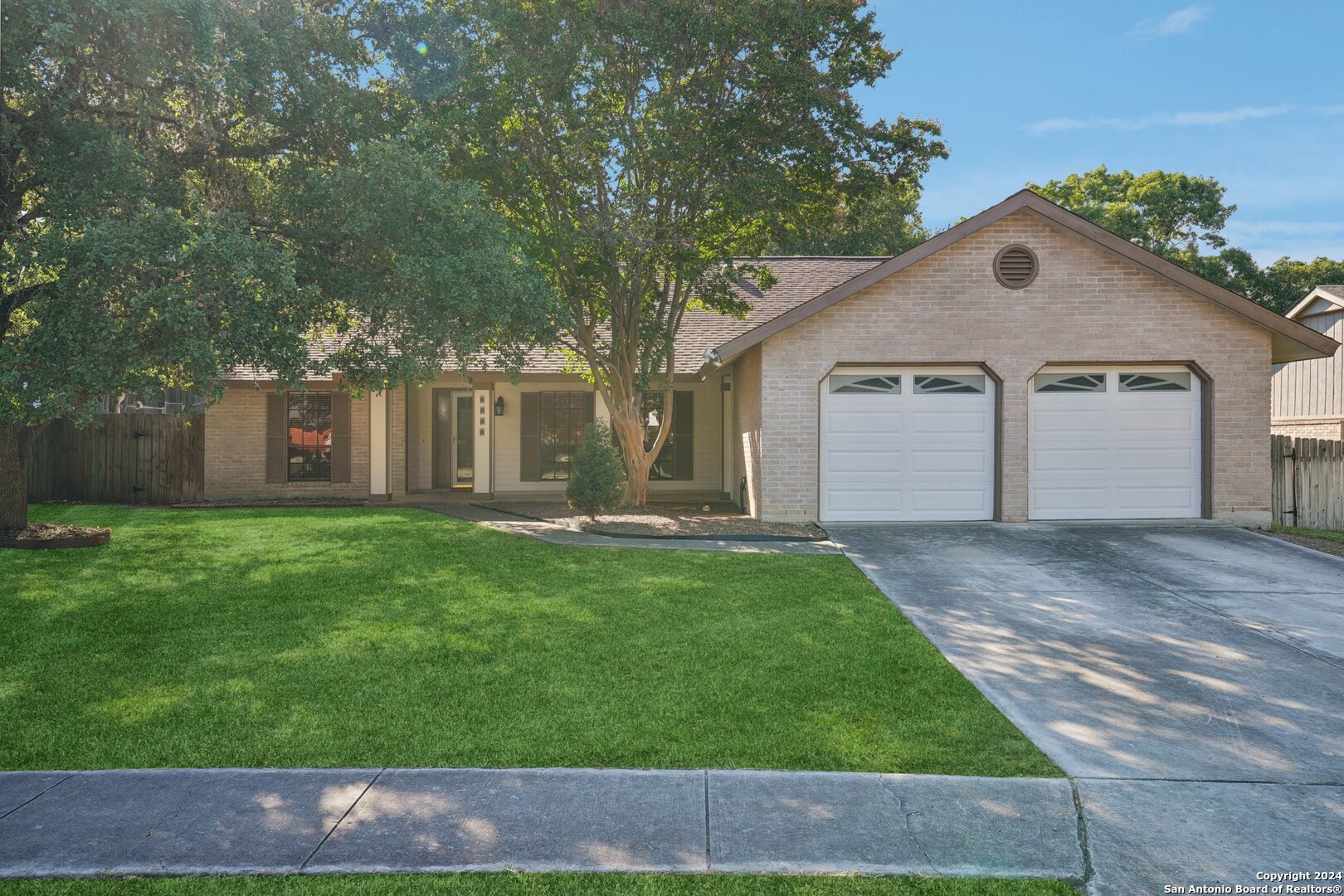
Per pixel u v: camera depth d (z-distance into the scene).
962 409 13.62
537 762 4.72
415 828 3.95
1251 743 5.05
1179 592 9.00
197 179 10.91
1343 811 4.20
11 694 5.79
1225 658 6.73
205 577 9.42
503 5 11.68
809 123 12.44
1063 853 3.75
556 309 11.01
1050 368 13.53
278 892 3.40
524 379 18.52
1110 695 5.85
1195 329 13.27
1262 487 13.30
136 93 9.55
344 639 7.08
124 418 16.88
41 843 3.81
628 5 11.70
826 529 13.00
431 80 11.74
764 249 15.28
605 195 13.55
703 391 19.27
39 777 4.51
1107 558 10.70
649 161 12.73
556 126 12.92
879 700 5.67
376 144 9.38
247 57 9.27
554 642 7.00
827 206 14.06
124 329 7.96
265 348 8.70
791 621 7.66
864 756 4.79
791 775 4.54
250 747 4.90
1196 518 13.48
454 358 17.84
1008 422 13.38
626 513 15.28
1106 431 13.49
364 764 4.69
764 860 3.66
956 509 13.62
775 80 11.93
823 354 13.45
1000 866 3.63
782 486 13.56
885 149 13.19
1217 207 33.81
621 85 12.83
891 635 7.21
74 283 7.83
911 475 13.62
